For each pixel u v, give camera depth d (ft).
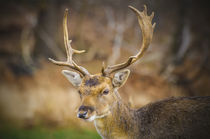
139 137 53.42
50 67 152.56
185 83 148.25
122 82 53.88
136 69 150.00
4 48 162.81
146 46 56.18
